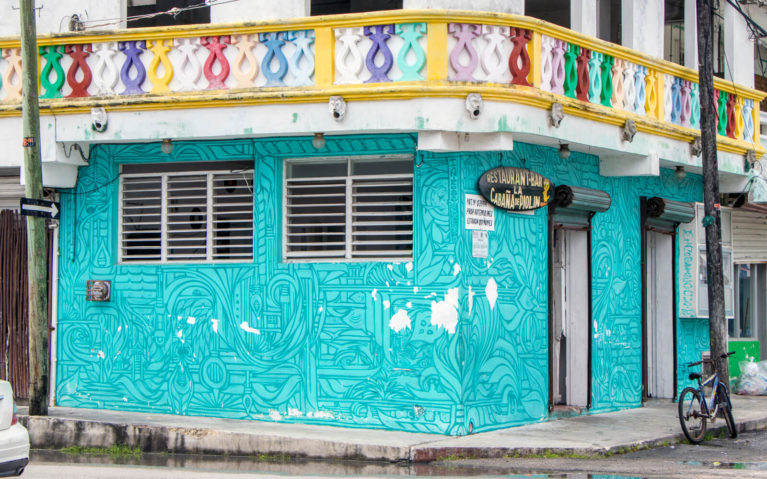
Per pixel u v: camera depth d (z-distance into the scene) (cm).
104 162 1430
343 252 1323
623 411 1557
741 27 1792
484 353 1286
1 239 1500
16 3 1509
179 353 1384
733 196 1855
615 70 1448
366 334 1290
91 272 1434
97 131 1359
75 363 1439
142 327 1404
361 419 1286
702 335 1800
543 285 1395
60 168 1418
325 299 1311
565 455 1195
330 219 1335
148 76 1343
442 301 1255
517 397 1342
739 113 1752
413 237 1277
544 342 1397
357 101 1245
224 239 1388
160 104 1322
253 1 1388
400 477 1062
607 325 1541
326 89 1248
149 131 1334
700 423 1348
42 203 1295
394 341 1275
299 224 1348
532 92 1253
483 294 1286
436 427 1250
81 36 1362
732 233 1922
